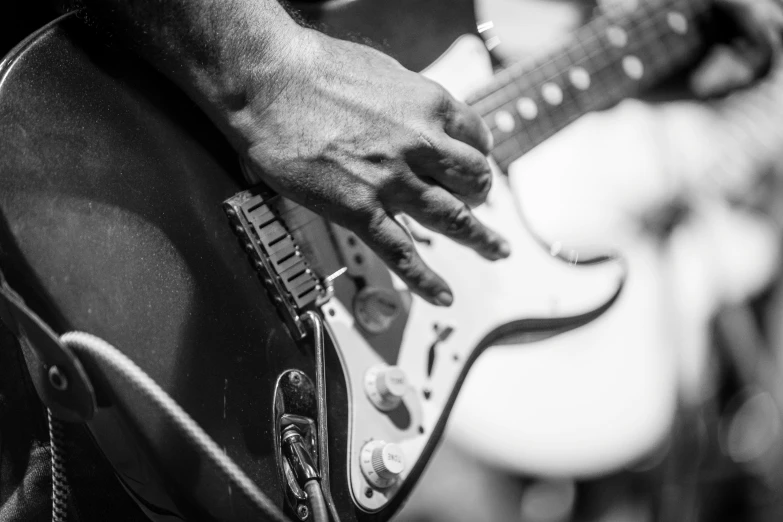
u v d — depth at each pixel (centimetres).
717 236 133
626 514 132
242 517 67
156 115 73
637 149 137
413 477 76
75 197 69
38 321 63
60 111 70
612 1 111
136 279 69
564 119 88
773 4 101
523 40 119
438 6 85
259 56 72
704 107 126
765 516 121
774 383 127
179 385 69
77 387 64
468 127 76
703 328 132
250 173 75
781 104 113
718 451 125
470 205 76
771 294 132
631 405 133
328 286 75
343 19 81
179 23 70
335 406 74
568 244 133
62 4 72
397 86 74
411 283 75
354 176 73
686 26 97
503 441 132
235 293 72
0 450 71
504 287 82
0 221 66
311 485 70
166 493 67
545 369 134
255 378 71
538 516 133
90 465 72
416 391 77
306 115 72
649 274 136
